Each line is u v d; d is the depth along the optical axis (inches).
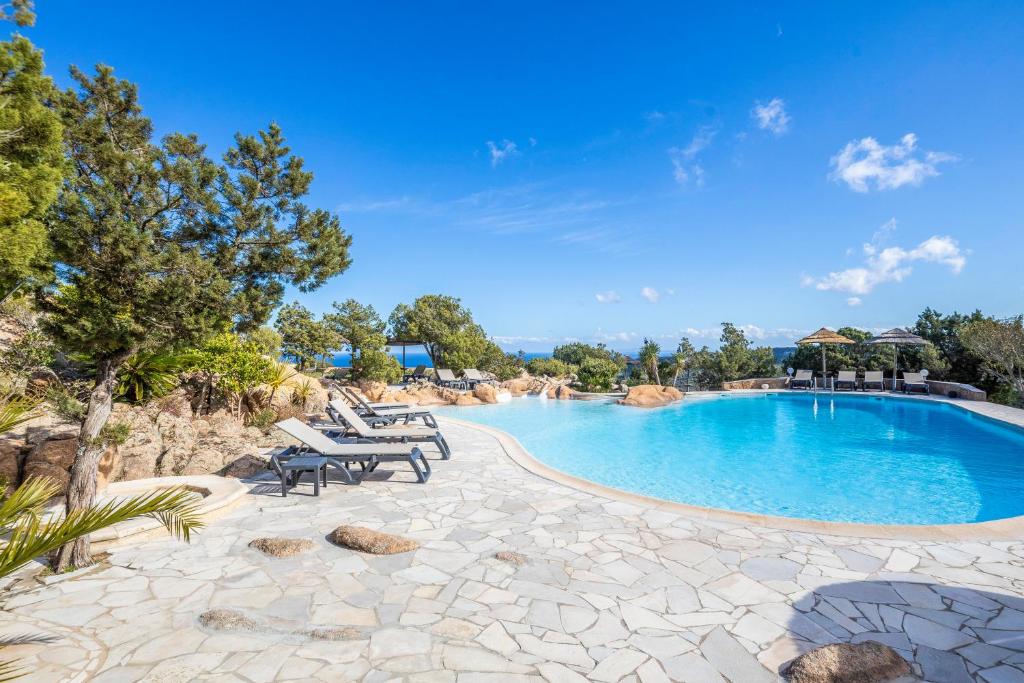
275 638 161.2
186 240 248.2
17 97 198.5
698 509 295.1
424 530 262.5
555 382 1236.5
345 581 202.4
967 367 1043.9
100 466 324.2
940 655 150.5
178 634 163.8
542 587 196.7
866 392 1040.8
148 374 474.0
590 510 295.4
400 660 149.2
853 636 161.2
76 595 191.0
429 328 1579.7
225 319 262.4
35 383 375.9
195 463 392.8
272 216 267.7
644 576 206.1
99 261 215.2
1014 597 186.2
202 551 233.9
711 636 162.1
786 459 542.6
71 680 139.6
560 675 142.1
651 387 1021.8
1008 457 534.3
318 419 666.8
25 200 177.9
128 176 222.5
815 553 228.5
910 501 390.9
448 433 582.6
